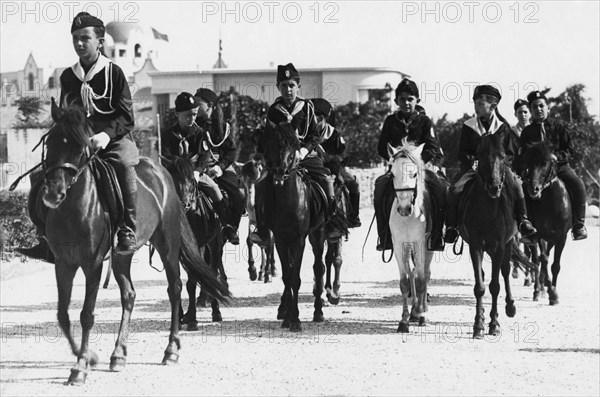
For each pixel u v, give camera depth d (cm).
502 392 1180
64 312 1273
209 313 1900
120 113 1342
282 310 1803
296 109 1755
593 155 5500
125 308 1358
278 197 1653
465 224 1641
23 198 2995
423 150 1694
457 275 2614
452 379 1259
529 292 2219
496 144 1584
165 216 1405
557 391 1184
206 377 1275
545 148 1950
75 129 1216
